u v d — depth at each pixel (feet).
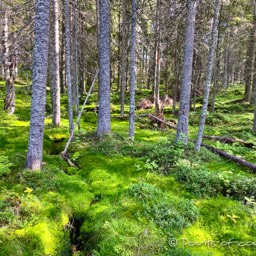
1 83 77.61
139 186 18.79
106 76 30.32
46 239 14.28
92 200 18.69
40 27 18.53
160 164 23.08
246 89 68.08
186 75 28.71
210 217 16.46
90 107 58.70
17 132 32.65
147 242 13.62
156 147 26.43
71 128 29.73
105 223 14.80
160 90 83.05
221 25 52.49
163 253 13.39
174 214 16.06
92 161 24.72
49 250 13.93
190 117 51.52
